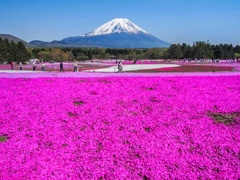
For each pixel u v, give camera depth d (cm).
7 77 2747
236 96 1745
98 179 731
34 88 1988
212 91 1903
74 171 761
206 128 1135
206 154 884
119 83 2223
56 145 946
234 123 1235
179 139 1011
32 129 1109
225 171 769
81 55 14100
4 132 1087
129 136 1038
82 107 1439
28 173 741
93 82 2286
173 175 738
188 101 1581
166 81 2347
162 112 1359
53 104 1502
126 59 14350
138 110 1397
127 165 804
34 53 14688
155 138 1012
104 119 1242
